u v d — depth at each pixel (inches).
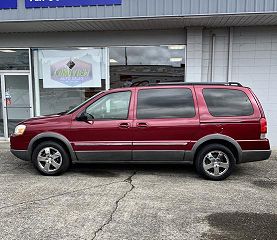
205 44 389.4
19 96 430.0
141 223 172.7
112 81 410.3
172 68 398.3
